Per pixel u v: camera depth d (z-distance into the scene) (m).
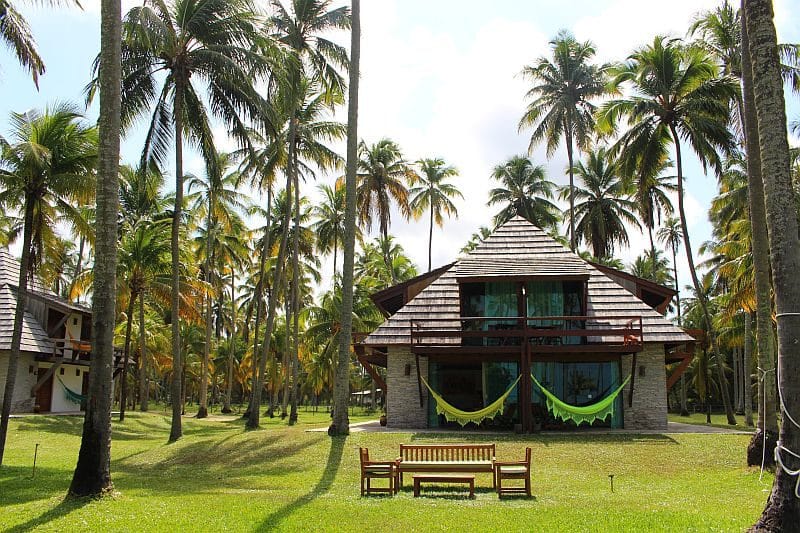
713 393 65.75
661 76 30.08
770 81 9.10
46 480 15.73
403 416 23.69
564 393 23.36
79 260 47.66
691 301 61.81
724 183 37.97
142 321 39.28
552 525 9.77
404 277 61.66
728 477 14.79
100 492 11.86
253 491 13.65
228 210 47.28
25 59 17.39
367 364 25.42
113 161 12.57
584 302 23.12
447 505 11.64
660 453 17.69
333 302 46.59
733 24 28.50
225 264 54.34
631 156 31.47
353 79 21.89
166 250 34.84
